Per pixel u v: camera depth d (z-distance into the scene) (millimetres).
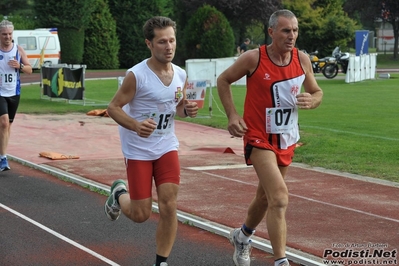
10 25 17609
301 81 9609
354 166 19344
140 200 9562
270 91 9422
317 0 105438
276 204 9125
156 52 9391
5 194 15570
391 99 40844
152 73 9453
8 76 17734
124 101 9422
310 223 12828
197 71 45562
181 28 99000
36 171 18641
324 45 102250
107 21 85875
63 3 81625
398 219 13195
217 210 13914
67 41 82750
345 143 23188
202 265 10430
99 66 86312
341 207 14234
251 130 9539
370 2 105750
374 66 60562
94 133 26578
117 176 17797
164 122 9625
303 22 100938
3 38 17547
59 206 14430
